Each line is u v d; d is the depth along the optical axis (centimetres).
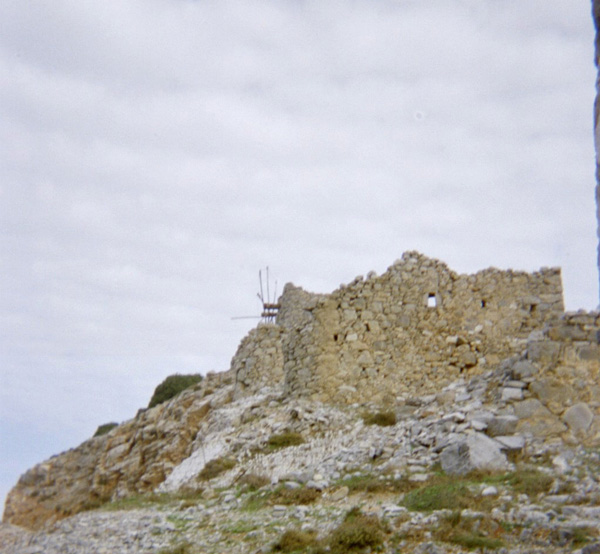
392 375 2902
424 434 2109
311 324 2942
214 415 3272
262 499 1933
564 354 2058
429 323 2981
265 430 2678
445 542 1401
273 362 3612
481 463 1819
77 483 4419
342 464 2091
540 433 1967
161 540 1712
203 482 2359
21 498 4616
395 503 1689
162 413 4300
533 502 1548
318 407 2780
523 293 3036
